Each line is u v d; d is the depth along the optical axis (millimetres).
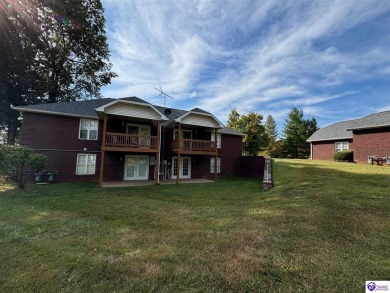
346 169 12172
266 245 3650
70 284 2752
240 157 20016
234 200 7879
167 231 4535
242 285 2627
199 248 3652
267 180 11469
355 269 2846
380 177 9000
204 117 15570
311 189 7695
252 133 35625
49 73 20984
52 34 20172
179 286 2652
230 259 3236
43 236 4309
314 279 2672
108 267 3098
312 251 3375
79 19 19547
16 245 3887
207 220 5270
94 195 8805
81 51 21922
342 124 23391
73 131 13359
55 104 13852
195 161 17703
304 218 4848
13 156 9297
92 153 13812
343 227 4242
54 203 7223
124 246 3807
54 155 12773
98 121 14117
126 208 6629
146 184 12852
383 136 15430
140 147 13156
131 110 12852
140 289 2617
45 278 2881
